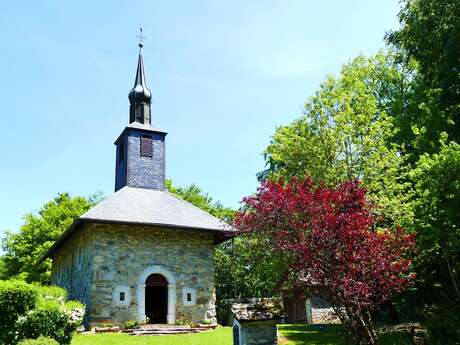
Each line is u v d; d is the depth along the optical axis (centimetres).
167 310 1733
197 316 1772
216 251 3319
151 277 1759
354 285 839
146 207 1873
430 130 1719
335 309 935
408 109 2044
